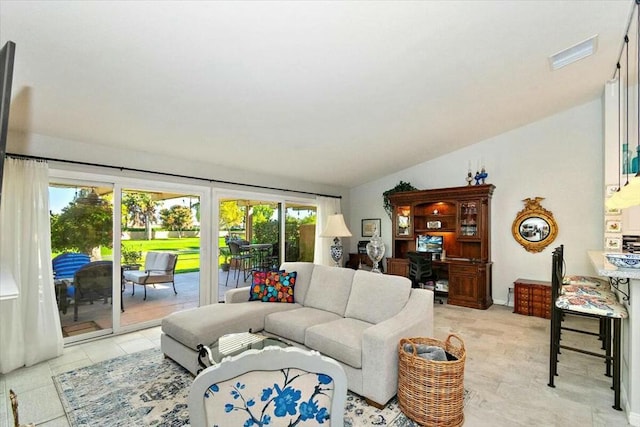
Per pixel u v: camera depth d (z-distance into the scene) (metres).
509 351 3.18
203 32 2.04
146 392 2.37
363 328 2.60
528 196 4.93
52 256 3.27
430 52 2.60
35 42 1.97
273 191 5.51
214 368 0.78
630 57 3.14
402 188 5.97
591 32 2.66
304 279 3.57
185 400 2.27
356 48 2.41
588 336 3.63
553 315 2.53
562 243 4.64
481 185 4.89
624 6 2.36
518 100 3.94
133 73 2.38
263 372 0.83
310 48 2.33
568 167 4.61
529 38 2.62
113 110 2.85
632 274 1.94
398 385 2.22
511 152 5.08
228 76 2.56
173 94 2.71
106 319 3.61
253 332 2.95
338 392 0.86
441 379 1.95
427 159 5.88
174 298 4.29
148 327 3.90
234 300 3.42
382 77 2.89
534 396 2.35
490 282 5.13
